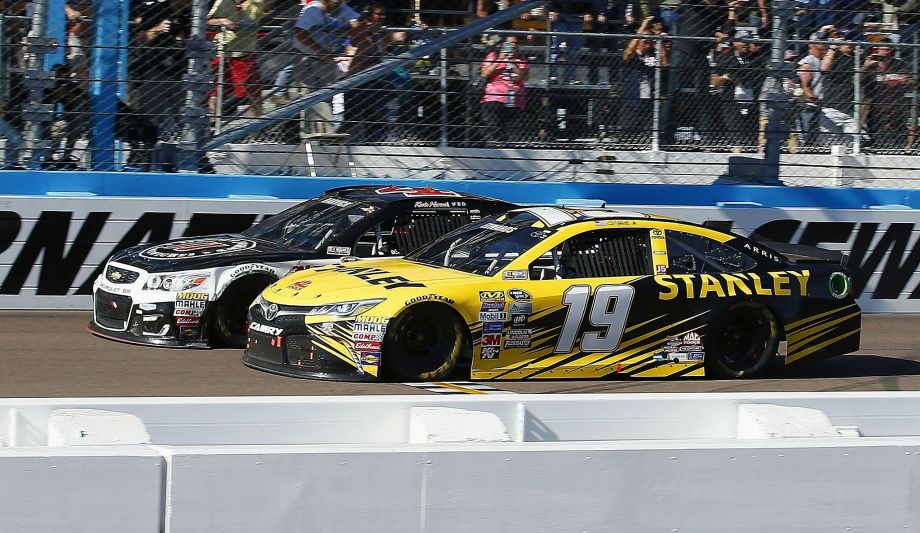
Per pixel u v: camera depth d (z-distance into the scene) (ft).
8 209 81.41
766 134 98.84
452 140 96.12
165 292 68.54
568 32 95.14
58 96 87.86
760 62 98.02
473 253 64.03
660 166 98.84
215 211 85.25
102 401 35.94
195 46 89.30
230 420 36.47
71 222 82.69
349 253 71.67
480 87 95.20
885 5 98.12
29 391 56.80
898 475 34.96
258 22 90.38
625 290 62.28
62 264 82.74
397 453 31.78
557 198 96.17
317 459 31.27
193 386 58.44
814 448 34.32
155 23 88.94
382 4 92.94
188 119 90.43
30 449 30.01
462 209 75.36
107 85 88.79
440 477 32.04
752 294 64.69
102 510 30.04
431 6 94.63
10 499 29.48
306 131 94.68
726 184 99.66
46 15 86.22
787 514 34.24
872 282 94.48
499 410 37.83
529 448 32.60
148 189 88.89
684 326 63.41
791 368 70.18
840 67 98.37
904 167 102.17
